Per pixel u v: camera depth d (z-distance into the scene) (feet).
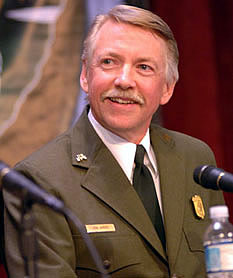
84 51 11.66
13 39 17.69
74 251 10.36
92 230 10.38
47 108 17.70
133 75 10.94
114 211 10.69
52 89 17.80
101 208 10.66
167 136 12.24
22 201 8.14
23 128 17.46
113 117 10.96
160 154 11.78
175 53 11.75
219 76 19.76
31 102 17.61
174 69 11.81
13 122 17.40
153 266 10.57
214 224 9.34
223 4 19.90
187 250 11.02
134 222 10.63
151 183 11.38
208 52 19.71
